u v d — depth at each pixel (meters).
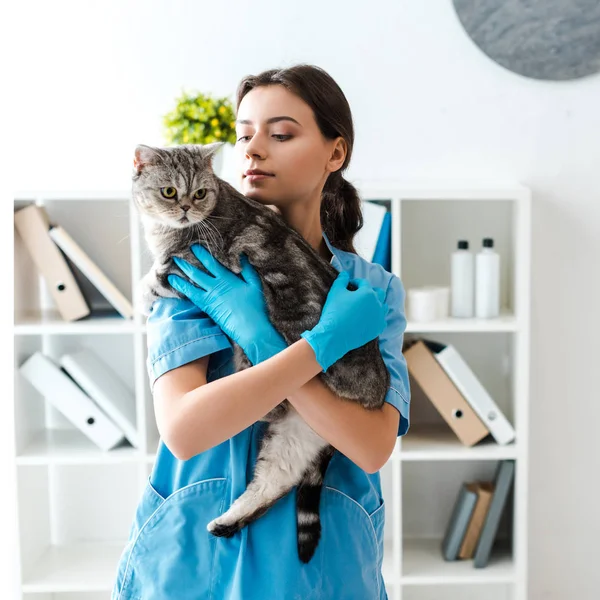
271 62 2.51
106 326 2.30
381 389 1.23
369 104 2.54
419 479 2.67
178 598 1.15
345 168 1.41
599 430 2.63
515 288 2.41
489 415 2.39
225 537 1.16
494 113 2.54
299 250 1.27
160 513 1.19
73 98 2.53
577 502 2.65
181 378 1.11
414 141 2.55
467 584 2.67
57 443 2.47
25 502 2.41
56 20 2.51
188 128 2.30
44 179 2.55
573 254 2.57
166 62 2.52
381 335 1.34
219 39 2.51
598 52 2.47
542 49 2.48
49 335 2.61
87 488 2.67
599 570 2.67
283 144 1.23
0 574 2.66
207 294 1.19
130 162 2.54
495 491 2.42
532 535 2.66
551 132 2.54
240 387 1.02
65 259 2.40
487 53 2.49
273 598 1.13
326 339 1.07
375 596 1.23
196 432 1.02
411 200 2.59
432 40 2.51
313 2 2.50
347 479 1.25
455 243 2.60
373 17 2.50
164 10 2.50
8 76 2.53
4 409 2.58
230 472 1.20
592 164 2.54
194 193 1.34
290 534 1.17
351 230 1.50
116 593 1.19
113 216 2.56
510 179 2.55
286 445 1.22
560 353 2.60
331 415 1.12
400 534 2.39
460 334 2.63
